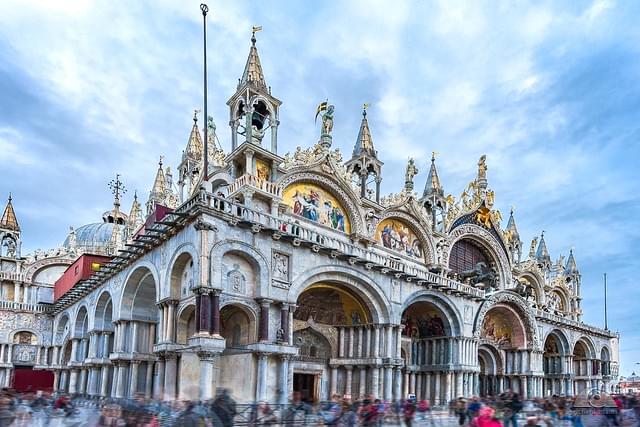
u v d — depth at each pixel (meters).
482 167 55.31
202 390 25.75
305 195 38.03
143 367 36.38
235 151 35.03
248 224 29.56
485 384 49.69
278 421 23.89
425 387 43.84
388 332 36.91
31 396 28.03
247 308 29.56
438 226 50.06
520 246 61.09
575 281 76.56
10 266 61.38
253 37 37.16
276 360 30.02
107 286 40.81
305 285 32.53
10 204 65.44
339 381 38.06
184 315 30.08
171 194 53.22
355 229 40.16
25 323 57.94
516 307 50.03
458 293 43.12
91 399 35.94
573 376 59.12
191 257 29.28
